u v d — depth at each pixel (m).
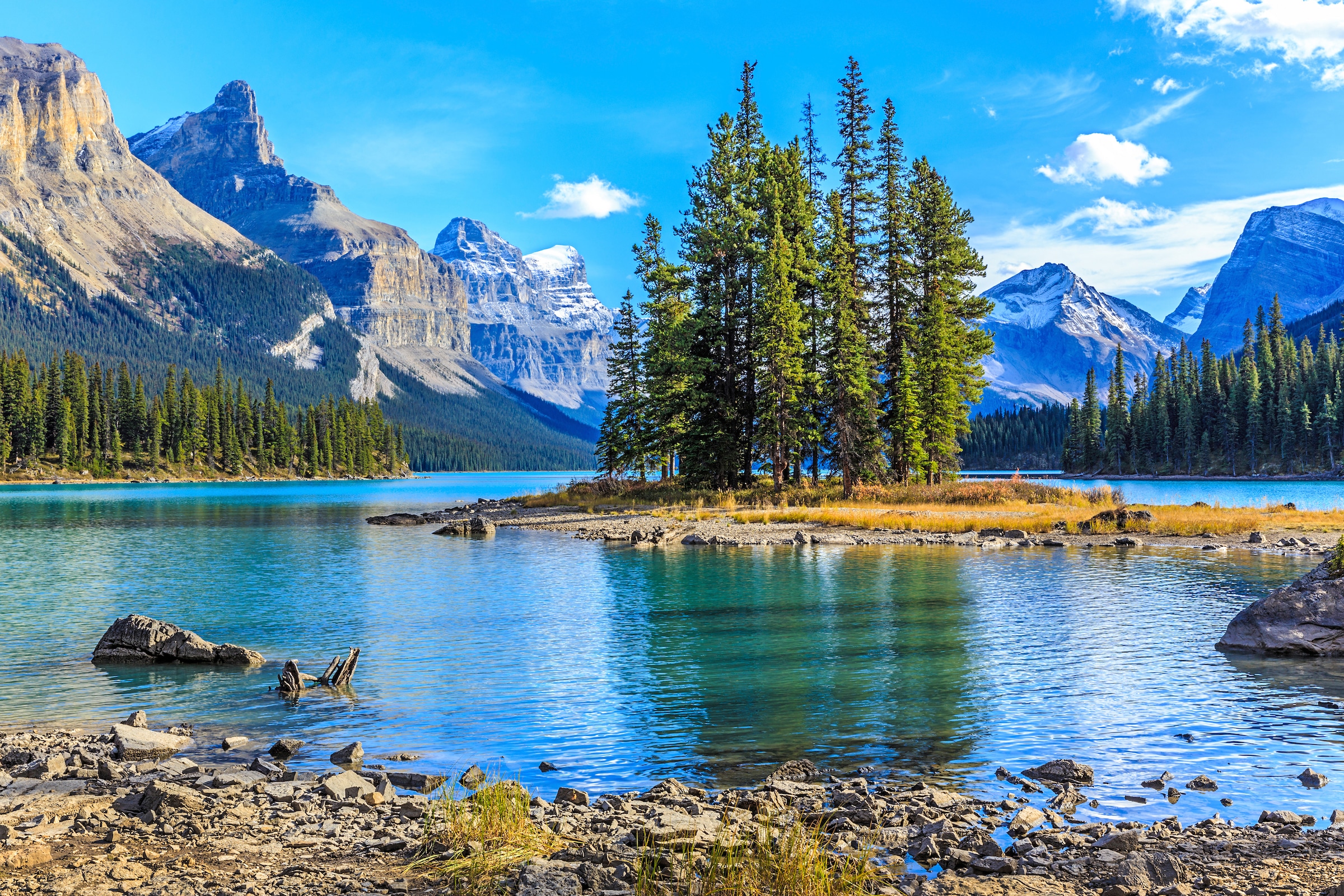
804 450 63.72
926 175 63.56
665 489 69.19
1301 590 17.86
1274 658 17.00
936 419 62.59
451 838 8.25
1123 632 19.64
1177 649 17.86
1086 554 35.34
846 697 14.54
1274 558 32.91
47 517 68.19
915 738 12.25
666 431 67.25
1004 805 9.56
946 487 59.81
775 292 57.19
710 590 27.06
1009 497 59.19
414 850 8.20
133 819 9.02
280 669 17.41
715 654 18.06
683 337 61.91
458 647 19.03
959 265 63.31
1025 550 37.41
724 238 62.22
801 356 59.84
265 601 25.72
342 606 24.61
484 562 35.47
